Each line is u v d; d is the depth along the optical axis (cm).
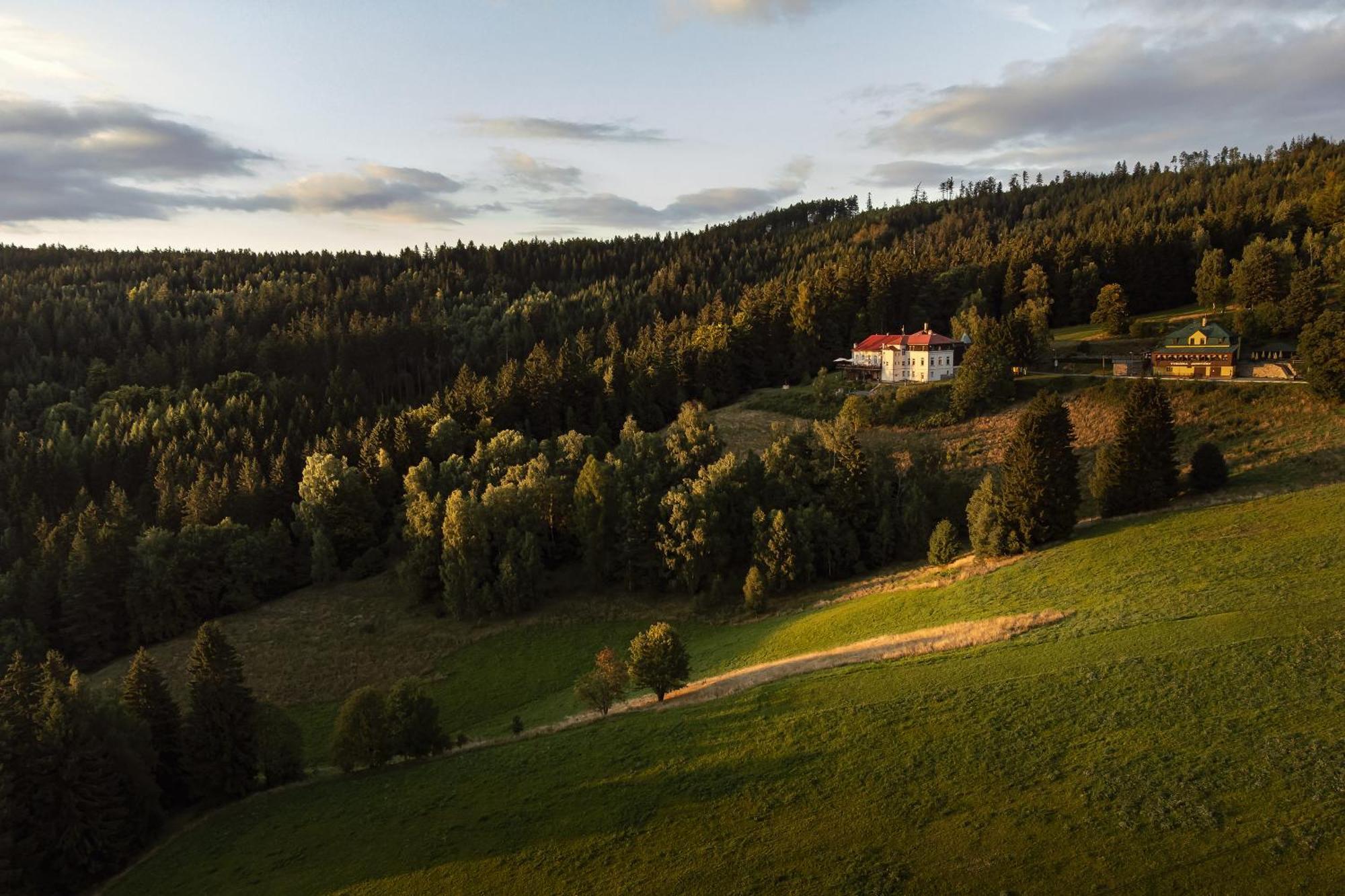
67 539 9300
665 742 4128
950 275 17550
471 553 8381
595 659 7112
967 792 3072
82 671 8094
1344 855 2367
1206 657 3638
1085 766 3061
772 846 3020
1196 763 2933
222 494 10188
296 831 4216
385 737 4866
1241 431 8338
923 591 6388
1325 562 4559
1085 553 5972
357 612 8625
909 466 9319
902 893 2614
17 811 4144
